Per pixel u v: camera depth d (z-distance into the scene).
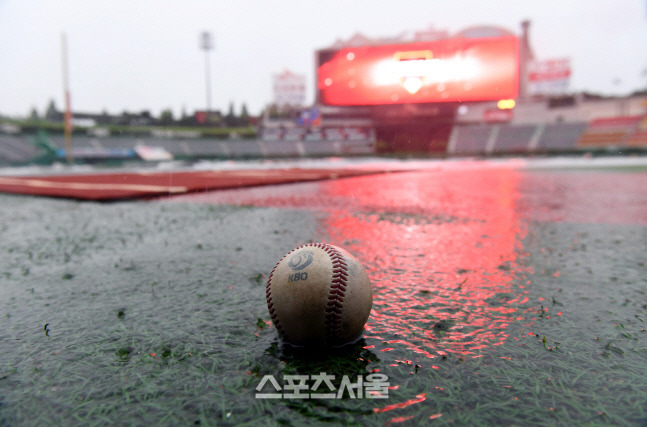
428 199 12.48
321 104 50.16
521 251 5.76
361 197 13.24
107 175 27.81
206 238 6.76
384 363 2.63
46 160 46.81
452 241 6.43
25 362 2.70
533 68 57.31
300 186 17.62
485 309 3.55
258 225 8.02
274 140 63.88
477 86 44.66
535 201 11.92
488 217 8.95
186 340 2.98
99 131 57.28
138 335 3.08
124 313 3.53
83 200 12.85
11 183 20.67
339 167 36.38
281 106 63.41
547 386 2.36
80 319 3.42
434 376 2.47
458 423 2.03
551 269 4.82
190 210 10.40
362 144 60.75
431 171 29.25
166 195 14.05
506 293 3.97
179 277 4.57
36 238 7.18
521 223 8.15
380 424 2.02
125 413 2.15
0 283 4.51
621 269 4.82
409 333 3.08
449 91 45.66
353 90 48.56
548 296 3.88
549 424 2.02
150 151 56.91
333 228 7.63
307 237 6.78
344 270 2.78
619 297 3.84
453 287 4.16
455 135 58.97
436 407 2.16
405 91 46.81
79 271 4.92
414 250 5.82
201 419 2.08
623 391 2.31
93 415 2.14
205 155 56.88
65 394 2.33
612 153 50.59
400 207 10.68
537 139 57.84
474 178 22.02
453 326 3.20
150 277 4.59
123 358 2.73
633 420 2.05
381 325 3.23
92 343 2.96
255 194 14.41
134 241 6.63
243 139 64.94
